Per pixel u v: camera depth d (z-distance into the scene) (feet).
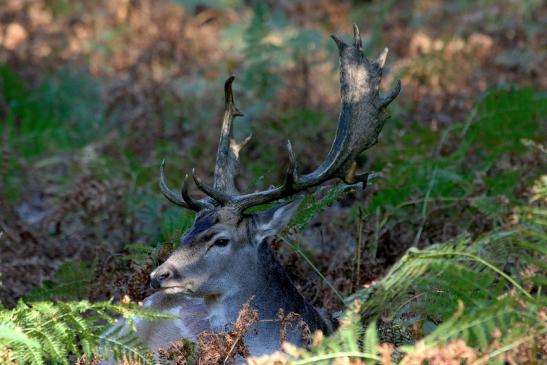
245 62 59.41
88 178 45.62
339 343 24.12
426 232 37.78
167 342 31.50
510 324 23.39
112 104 57.77
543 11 68.18
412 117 51.44
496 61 58.23
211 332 29.19
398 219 38.24
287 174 30.83
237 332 27.53
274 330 30.91
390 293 26.37
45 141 55.06
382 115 31.73
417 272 25.52
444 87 54.85
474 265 27.02
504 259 26.99
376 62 31.89
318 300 34.45
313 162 47.91
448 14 69.97
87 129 56.95
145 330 31.65
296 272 35.42
